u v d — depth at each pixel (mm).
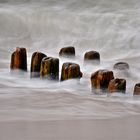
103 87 10586
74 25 23188
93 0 25641
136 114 9133
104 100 10258
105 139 7320
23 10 24016
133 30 22328
